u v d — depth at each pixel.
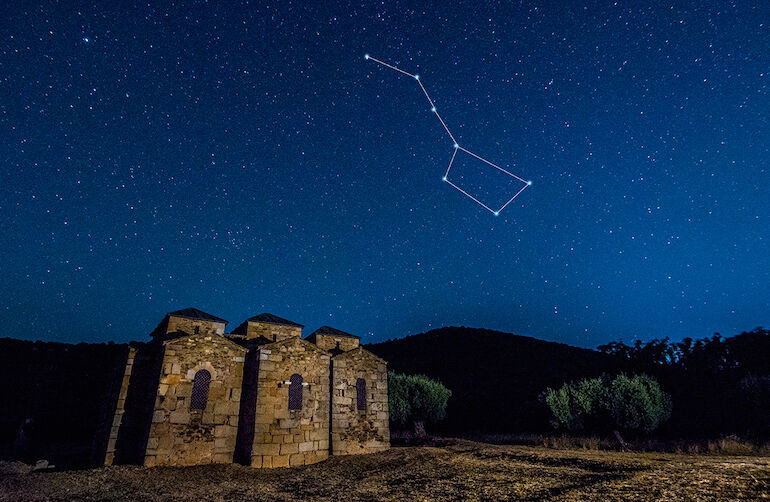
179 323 22.94
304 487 14.91
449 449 20.84
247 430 19.70
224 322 24.19
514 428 32.66
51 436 28.41
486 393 42.38
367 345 73.31
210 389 19.41
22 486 13.78
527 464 15.72
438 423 33.78
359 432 22.47
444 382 47.97
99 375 37.84
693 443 20.34
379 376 24.38
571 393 27.86
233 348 20.69
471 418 35.50
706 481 11.21
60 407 31.91
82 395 34.19
